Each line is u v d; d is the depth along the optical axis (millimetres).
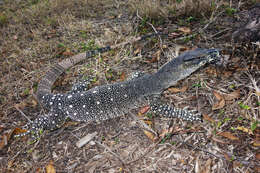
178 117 886
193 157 777
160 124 890
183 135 838
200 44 1145
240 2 1321
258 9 1045
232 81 961
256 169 716
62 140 892
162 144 823
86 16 1542
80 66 1187
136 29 1306
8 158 857
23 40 1376
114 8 1582
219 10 1304
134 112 949
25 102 1037
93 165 802
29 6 1703
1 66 1227
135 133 875
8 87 1117
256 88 866
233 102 887
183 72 896
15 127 952
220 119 854
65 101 931
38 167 816
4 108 1028
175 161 777
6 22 1546
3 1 1806
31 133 917
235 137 792
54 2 1632
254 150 755
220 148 780
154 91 916
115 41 1244
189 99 951
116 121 931
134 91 914
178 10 1382
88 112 918
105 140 869
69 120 965
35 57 1256
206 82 981
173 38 1217
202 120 866
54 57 1259
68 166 810
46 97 971
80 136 896
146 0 1444
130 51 1196
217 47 1098
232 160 740
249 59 1000
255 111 842
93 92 924
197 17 1320
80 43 1311
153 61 1131
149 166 775
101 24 1438
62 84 1122
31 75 1159
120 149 833
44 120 919
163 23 1329
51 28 1449
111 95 914
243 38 1062
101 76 1109
